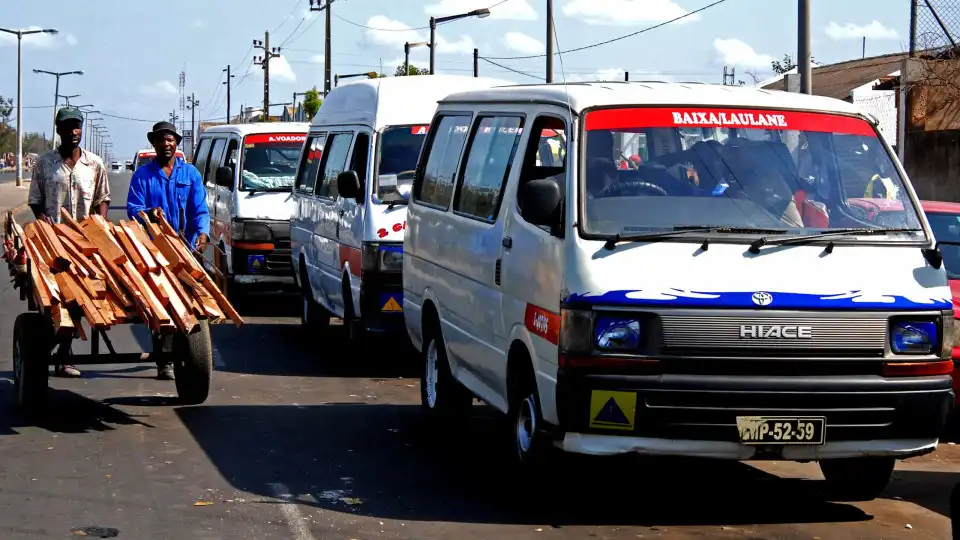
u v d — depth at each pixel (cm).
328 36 4638
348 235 1120
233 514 625
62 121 970
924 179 2327
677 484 711
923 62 2298
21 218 3762
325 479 705
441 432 847
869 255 613
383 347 1256
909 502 680
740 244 605
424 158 942
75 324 830
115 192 5478
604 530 607
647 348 582
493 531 602
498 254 707
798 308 588
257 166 1573
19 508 628
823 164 660
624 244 597
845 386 588
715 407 580
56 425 842
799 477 736
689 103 668
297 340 1317
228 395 975
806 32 1752
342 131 1226
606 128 645
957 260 986
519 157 711
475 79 1173
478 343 747
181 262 831
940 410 605
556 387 593
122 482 688
